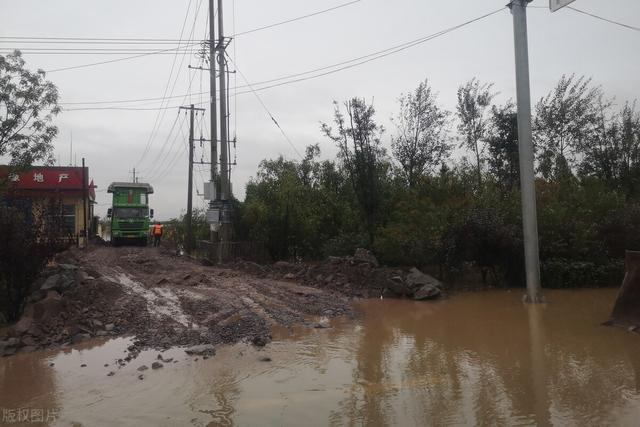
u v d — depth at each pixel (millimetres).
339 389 5883
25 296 10094
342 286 14266
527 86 12000
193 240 33719
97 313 9758
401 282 13203
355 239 18359
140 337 8430
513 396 5605
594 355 7184
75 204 32781
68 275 11156
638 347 7570
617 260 14484
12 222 9867
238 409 5270
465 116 22266
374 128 18328
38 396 5750
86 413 5211
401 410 5234
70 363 7094
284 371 6574
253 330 8828
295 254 21500
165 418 5043
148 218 36844
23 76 14945
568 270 13852
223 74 23062
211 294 12383
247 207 22359
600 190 16953
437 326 9445
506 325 9391
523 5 12062
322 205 21812
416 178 19234
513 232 13852
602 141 23250
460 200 15672
